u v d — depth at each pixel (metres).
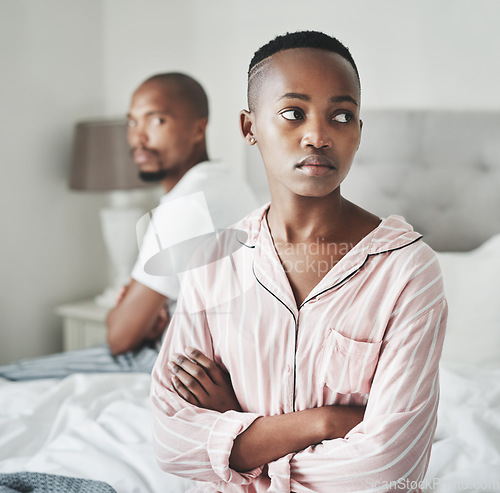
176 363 0.96
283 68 0.81
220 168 1.52
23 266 2.86
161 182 2.06
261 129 0.84
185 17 2.85
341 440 0.86
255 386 0.91
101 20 3.12
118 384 1.75
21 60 2.78
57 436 1.46
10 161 2.77
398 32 2.35
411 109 2.28
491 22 2.20
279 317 0.88
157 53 2.97
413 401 0.84
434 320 0.85
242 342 0.90
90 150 2.73
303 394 0.89
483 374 1.63
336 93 0.80
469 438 1.32
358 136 0.83
